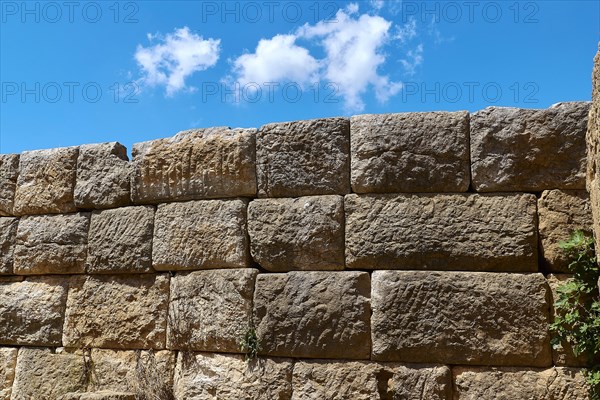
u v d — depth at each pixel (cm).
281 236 681
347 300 651
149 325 728
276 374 662
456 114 660
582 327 599
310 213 675
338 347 648
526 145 643
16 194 815
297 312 662
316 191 681
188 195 726
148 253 738
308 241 672
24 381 764
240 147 708
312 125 689
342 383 641
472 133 654
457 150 654
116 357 738
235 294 686
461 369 627
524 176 641
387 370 636
